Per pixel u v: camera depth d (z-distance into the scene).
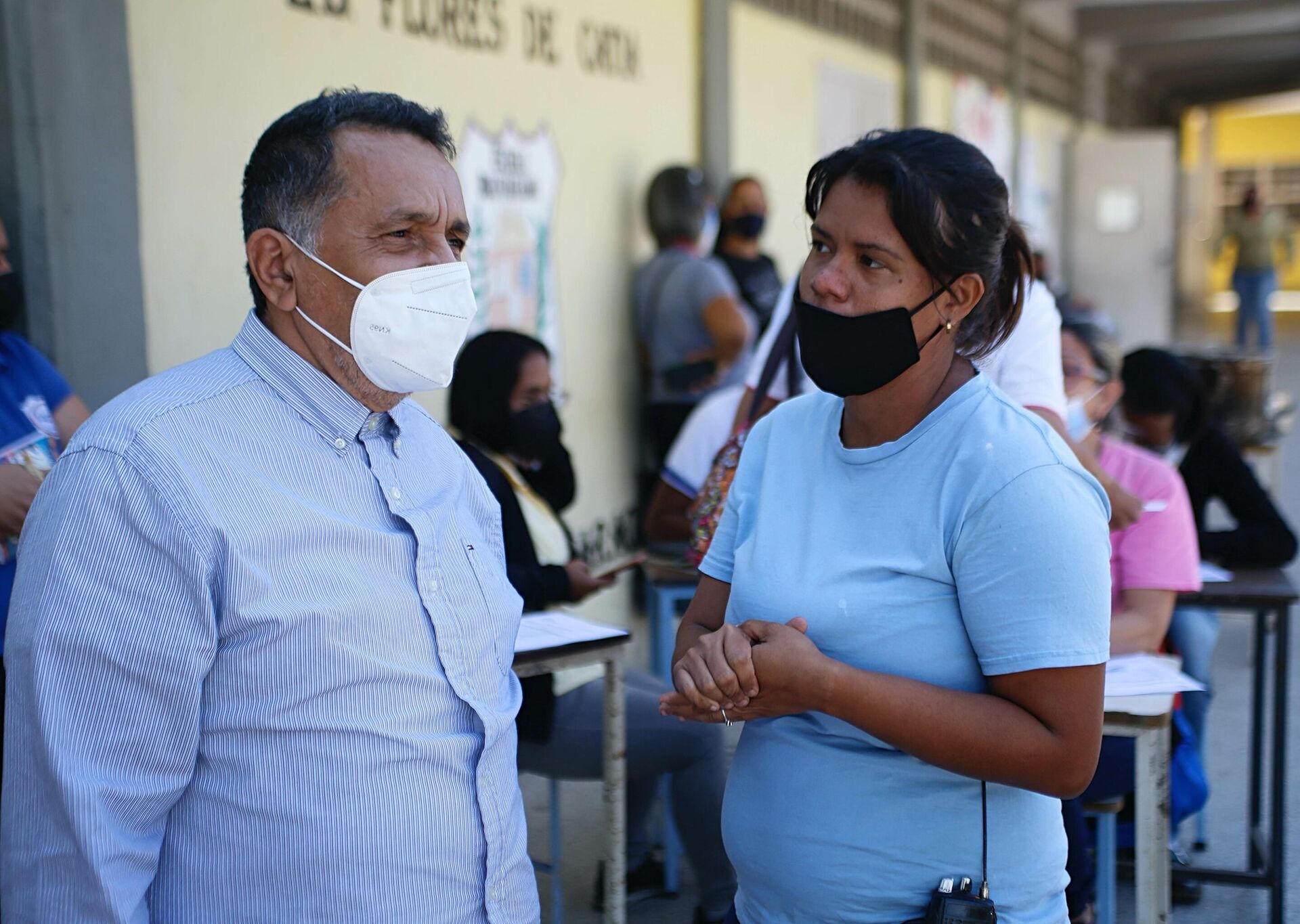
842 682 1.51
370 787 1.44
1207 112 29.05
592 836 3.72
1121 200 15.52
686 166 5.86
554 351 5.54
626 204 6.08
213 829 1.42
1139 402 3.81
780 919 1.69
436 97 4.69
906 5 9.62
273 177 1.49
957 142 1.55
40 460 2.64
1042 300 2.56
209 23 3.67
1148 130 24.11
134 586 1.34
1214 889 3.49
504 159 5.11
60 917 1.34
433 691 1.51
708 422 3.95
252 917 1.42
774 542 1.69
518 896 1.62
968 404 1.59
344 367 1.50
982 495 1.52
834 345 1.57
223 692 1.39
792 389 2.83
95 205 3.23
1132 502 2.90
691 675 1.59
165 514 1.34
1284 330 21.91
